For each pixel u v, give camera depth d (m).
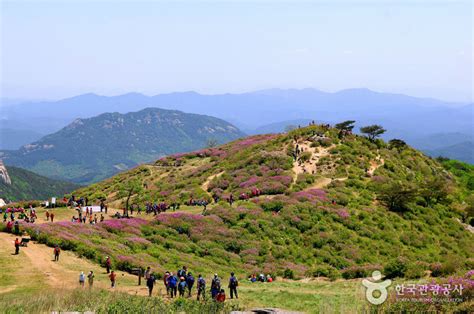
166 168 116.56
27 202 84.25
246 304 33.28
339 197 75.44
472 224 81.00
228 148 121.75
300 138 102.19
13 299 29.06
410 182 88.44
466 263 42.06
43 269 42.66
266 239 63.25
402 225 71.38
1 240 51.69
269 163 91.56
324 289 40.28
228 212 69.62
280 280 49.62
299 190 78.81
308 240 63.72
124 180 112.88
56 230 54.56
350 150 94.38
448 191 88.25
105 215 74.25
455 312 24.61
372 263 59.31
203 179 95.12
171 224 65.00
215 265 54.28
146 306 28.34
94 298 29.83
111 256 49.03
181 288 36.22
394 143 109.38
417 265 42.94
